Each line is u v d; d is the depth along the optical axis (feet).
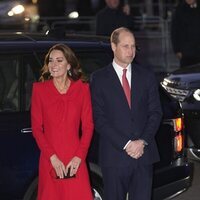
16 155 48.39
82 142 45.73
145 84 46.70
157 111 46.96
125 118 46.24
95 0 183.83
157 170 51.49
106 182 47.14
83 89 45.96
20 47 50.06
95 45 51.72
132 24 98.37
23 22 151.53
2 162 48.26
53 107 45.27
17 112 49.03
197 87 72.90
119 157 46.39
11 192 48.65
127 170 46.52
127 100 46.44
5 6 155.84
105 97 46.34
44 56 50.19
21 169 48.52
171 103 53.26
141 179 46.88
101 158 47.09
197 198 64.23
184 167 52.75
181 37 105.29
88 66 51.19
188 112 71.61
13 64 49.65
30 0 165.68
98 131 46.34
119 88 46.32
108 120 46.42
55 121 45.19
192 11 104.32
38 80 48.55
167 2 191.72
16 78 49.52
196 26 104.27
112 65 46.75
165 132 51.93
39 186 46.11
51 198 45.42
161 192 51.85
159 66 137.28
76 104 45.50
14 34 54.60
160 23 138.51
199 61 105.91
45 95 45.34
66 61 45.39
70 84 45.73
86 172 45.98
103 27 97.45
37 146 48.62
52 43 51.06
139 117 46.52
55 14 175.73
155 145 47.39
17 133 48.42
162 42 137.39
